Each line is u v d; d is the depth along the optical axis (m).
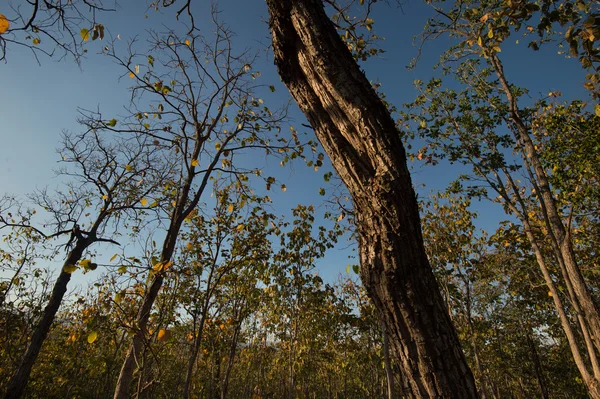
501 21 3.44
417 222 1.64
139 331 3.26
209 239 6.88
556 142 8.72
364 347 12.15
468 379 1.41
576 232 9.96
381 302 1.58
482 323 12.81
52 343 11.24
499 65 9.14
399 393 13.04
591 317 7.03
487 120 9.72
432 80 10.12
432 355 1.42
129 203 10.42
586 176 7.91
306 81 2.10
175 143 7.12
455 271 11.78
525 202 10.57
